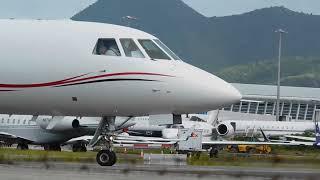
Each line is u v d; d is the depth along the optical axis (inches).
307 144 5157.5
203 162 2691.9
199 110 2158.0
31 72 2159.2
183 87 2114.9
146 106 2144.4
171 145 5231.3
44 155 3129.9
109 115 2215.8
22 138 5007.4
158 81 2116.1
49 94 2164.1
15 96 2190.0
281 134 7140.8
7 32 2209.6
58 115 2268.7
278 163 2253.9
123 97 2130.9
